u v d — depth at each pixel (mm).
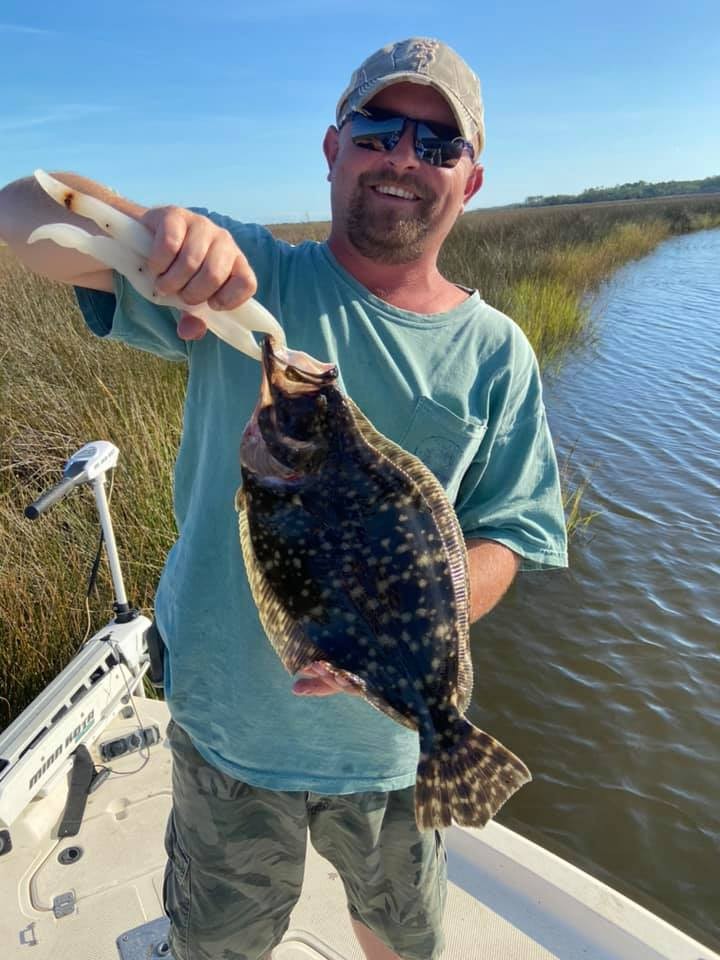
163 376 2988
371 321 854
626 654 2371
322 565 732
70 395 2779
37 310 3525
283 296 857
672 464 3807
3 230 741
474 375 893
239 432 822
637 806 1874
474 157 888
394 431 863
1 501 2234
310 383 722
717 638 2438
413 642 723
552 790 1918
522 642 2428
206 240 615
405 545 723
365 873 971
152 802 1396
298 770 892
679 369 5656
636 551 2939
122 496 2240
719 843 1778
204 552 839
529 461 966
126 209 718
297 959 1158
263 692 854
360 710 876
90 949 1141
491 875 1266
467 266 6879
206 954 949
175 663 870
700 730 2088
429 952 1023
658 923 1154
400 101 823
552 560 978
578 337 6504
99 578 1978
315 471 731
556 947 1158
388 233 833
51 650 1800
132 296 794
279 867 942
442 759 718
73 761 1415
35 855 1284
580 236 12367
